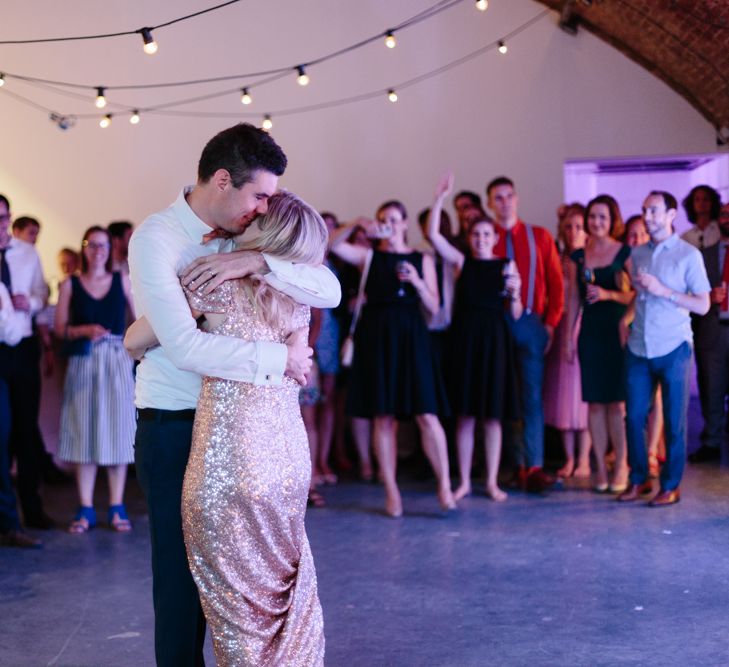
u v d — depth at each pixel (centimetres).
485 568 461
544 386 668
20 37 938
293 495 262
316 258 270
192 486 258
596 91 891
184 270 264
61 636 391
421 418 573
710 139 877
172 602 271
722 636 365
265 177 262
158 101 938
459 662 349
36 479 575
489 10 899
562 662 345
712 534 506
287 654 260
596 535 512
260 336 260
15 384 562
